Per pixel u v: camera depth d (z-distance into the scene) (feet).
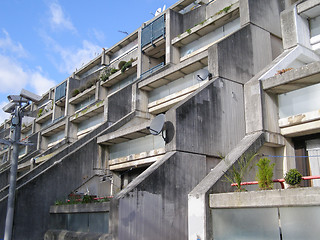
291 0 70.13
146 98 76.02
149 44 87.40
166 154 46.11
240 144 44.27
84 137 76.69
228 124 52.47
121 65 102.12
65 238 49.67
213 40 73.56
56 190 59.62
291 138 47.29
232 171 39.27
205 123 49.39
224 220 34.71
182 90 66.49
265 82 45.80
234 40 57.00
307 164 45.16
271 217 30.89
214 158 49.98
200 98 49.52
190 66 64.59
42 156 90.68
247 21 61.00
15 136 40.24
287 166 45.21
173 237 42.55
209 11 79.92
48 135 119.44
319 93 42.88
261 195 31.58
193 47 78.33
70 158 62.13
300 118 43.70
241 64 57.06
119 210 38.17
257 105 45.42
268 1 65.87
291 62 53.06
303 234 28.43
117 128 69.72
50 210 57.26
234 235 33.55
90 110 92.53
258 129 44.65
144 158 58.70
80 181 62.59
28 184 56.80
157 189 42.16
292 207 29.43
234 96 54.44
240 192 33.50
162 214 42.04
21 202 55.62
